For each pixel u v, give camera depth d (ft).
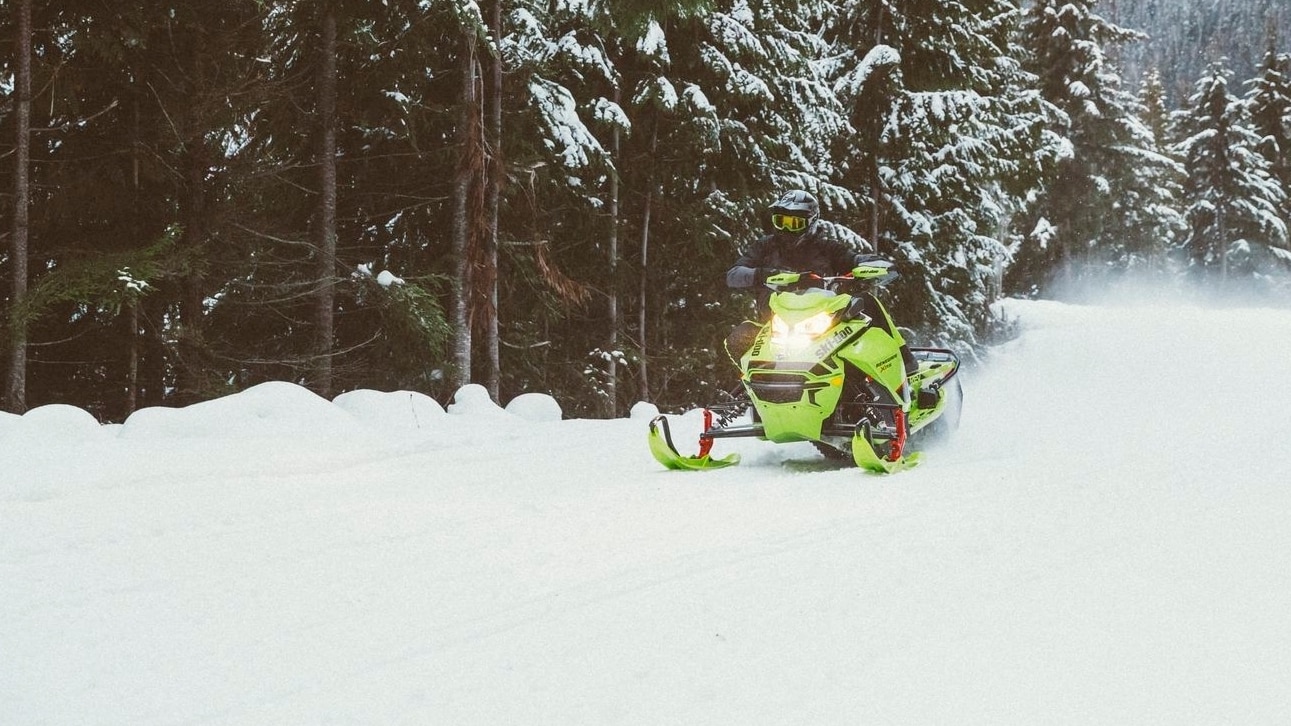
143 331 42.70
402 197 48.78
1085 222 128.26
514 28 47.75
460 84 46.11
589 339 59.00
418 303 43.19
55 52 38.17
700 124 54.54
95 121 40.01
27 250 38.34
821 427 21.66
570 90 53.67
